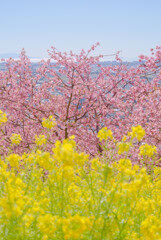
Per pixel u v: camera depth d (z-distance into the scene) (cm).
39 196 312
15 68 1212
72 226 188
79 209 293
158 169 439
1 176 277
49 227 204
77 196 306
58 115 1170
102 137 347
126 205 266
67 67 1192
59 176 296
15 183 274
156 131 1023
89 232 237
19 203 196
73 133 1079
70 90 1121
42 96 1179
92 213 272
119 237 250
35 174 327
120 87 1197
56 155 210
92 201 275
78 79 1170
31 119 1146
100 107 1139
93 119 1144
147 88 1136
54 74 1195
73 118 1171
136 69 1163
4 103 1134
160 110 1052
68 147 204
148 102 1081
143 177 225
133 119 1101
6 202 194
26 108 1138
